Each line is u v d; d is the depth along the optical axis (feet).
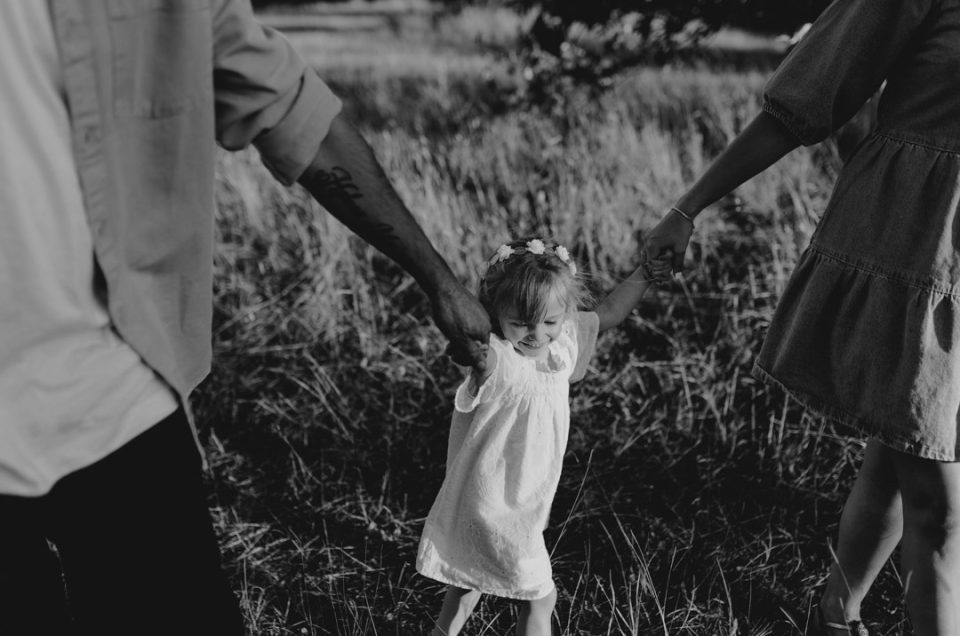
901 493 7.60
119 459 5.35
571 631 9.17
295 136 5.44
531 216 16.66
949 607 7.43
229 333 14.46
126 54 4.76
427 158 18.43
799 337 7.69
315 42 33.99
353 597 9.63
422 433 12.02
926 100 6.85
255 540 10.39
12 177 4.64
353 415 12.41
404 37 33.53
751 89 22.72
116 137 4.87
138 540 5.60
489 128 20.48
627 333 13.93
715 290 14.84
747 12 14.53
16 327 4.88
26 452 5.03
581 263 15.38
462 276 14.92
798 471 11.25
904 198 6.98
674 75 24.02
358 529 10.61
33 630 5.65
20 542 5.46
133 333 5.18
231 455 11.87
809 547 10.21
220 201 17.71
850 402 7.45
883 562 8.52
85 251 4.92
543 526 8.05
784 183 17.01
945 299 6.89
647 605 9.39
